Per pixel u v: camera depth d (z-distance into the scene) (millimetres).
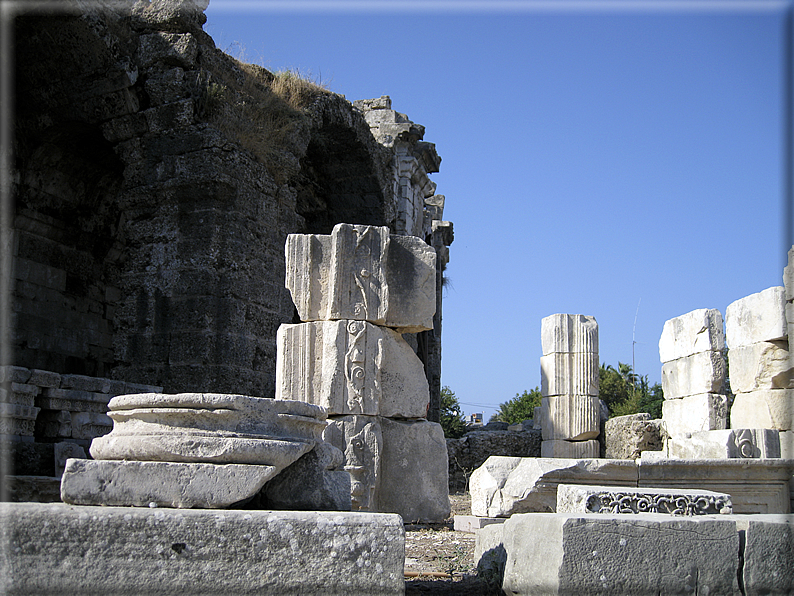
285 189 15234
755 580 4234
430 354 27375
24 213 16516
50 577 3730
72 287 17891
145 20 14445
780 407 11188
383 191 20234
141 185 14172
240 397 4715
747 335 11984
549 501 8211
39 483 8250
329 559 3932
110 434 4848
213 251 13562
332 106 17859
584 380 16281
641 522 4230
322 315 8672
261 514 3979
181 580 3807
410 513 8562
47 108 15156
